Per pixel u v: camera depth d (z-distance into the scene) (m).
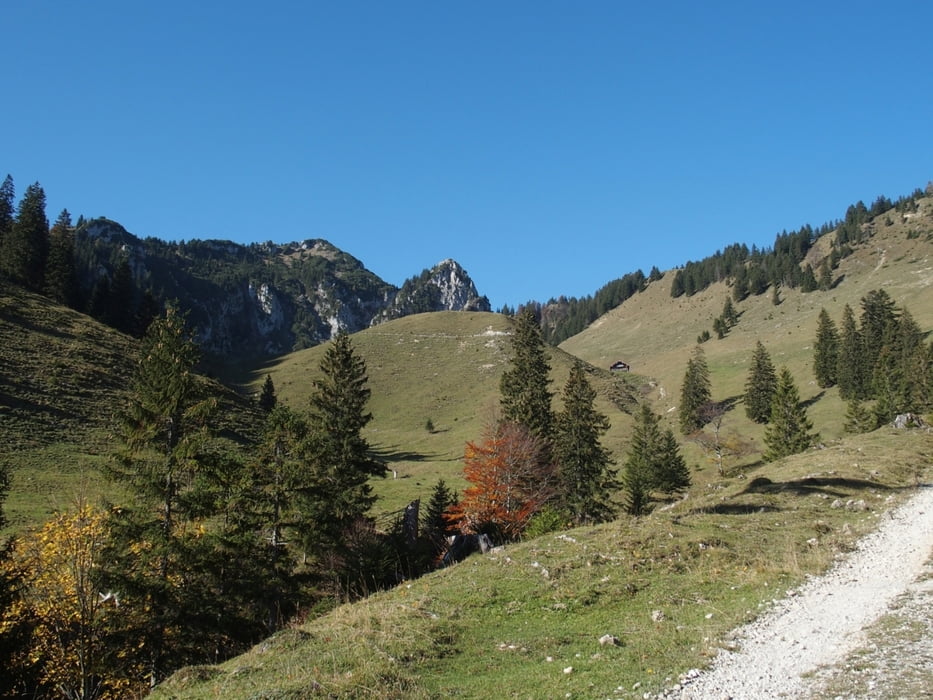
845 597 14.53
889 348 100.56
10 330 78.25
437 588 17.73
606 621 14.67
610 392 129.75
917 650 10.79
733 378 138.62
